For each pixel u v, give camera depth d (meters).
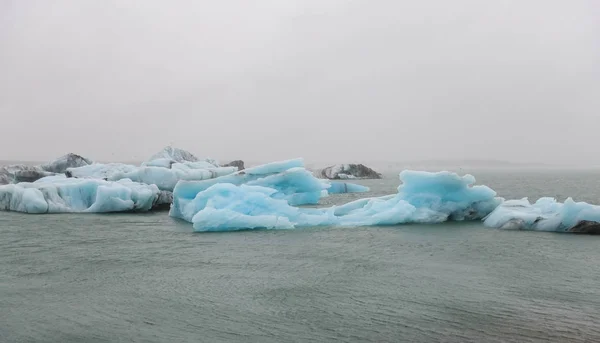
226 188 20.23
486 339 7.75
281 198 24.97
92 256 14.11
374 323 8.54
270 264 13.02
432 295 10.15
